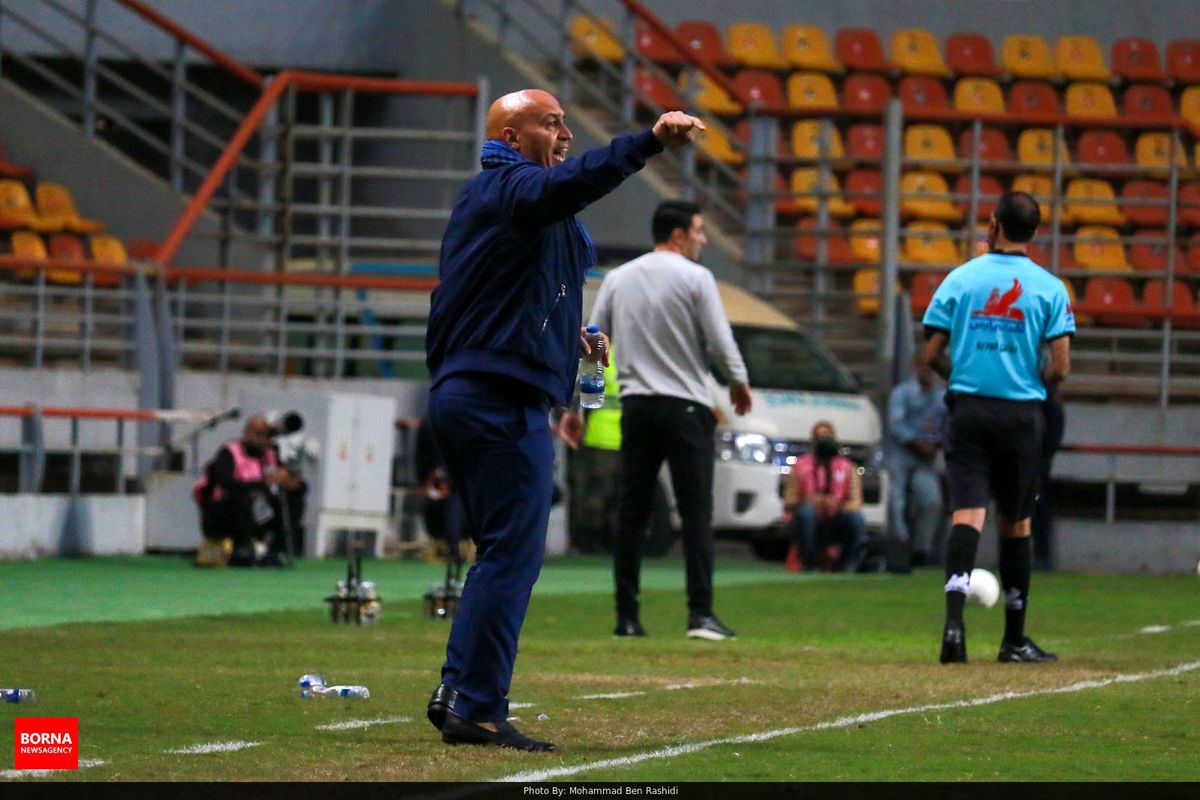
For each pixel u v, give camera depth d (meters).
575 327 15.45
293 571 43.47
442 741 15.24
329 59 70.19
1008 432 23.64
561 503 52.31
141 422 50.78
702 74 69.38
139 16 69.81
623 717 17.34
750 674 21.94
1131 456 55.91
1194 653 25.61
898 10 75.44
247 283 58.34
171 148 68.25
